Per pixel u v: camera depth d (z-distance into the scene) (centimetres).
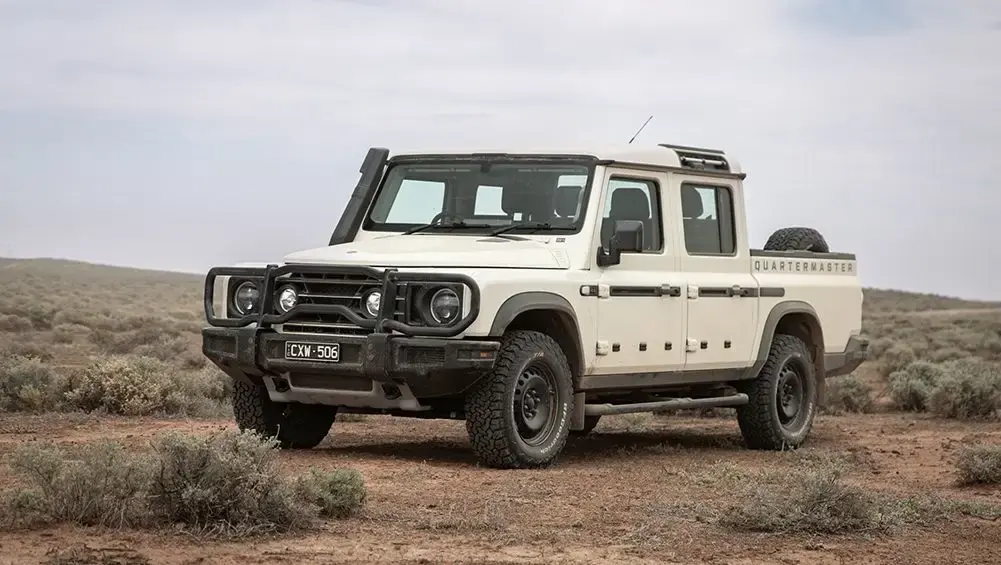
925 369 2450
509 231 1146
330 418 1214
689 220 1268
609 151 1156
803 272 1441
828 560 735
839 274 1515
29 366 1625
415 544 731
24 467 764
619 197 1171
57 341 3491
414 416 1124
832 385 2070
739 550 752
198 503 741
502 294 1022
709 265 1281
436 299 1014
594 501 905
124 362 1596
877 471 1180
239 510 746
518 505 875
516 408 1064
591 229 1123
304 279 1065
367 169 1217
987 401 1856
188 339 3856
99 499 742
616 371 1159
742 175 1336
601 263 1127
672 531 798
